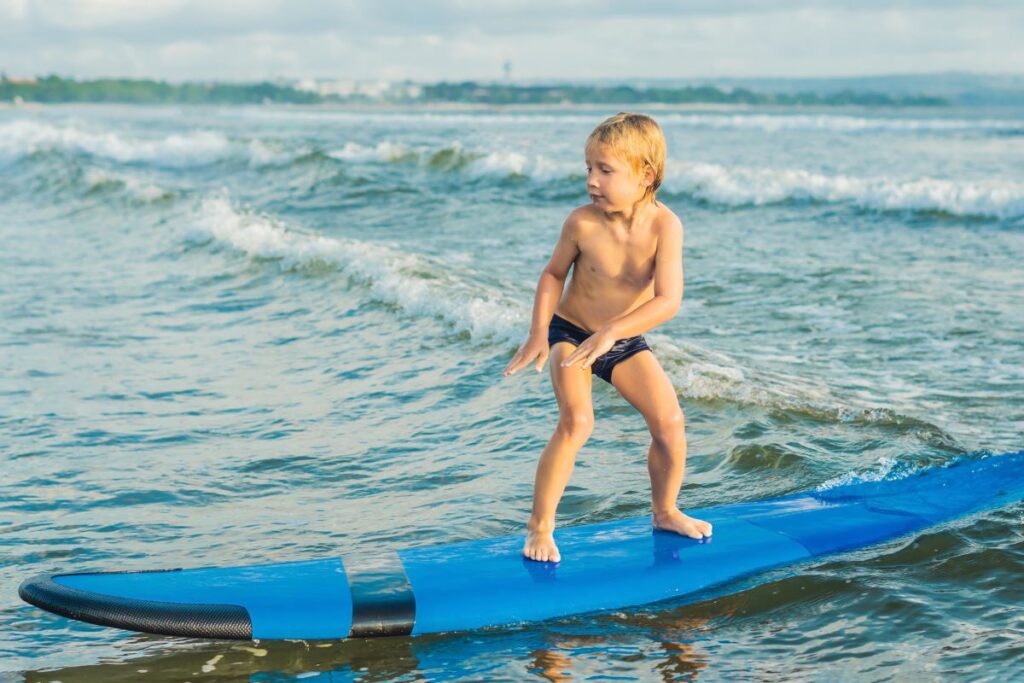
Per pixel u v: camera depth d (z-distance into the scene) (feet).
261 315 32.14
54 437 20.24
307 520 16.06
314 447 19.67
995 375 24.07
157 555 14.71
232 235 45.75
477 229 52.54
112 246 47.50
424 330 28.45
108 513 16.38
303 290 35.24
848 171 78.95
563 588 12.80
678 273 12.53
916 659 11.21
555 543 13.97
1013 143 112.68
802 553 13.85
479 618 12.30
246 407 22.47
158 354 27.35
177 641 12.15
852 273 38.01
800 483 16.67
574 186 73.20
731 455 18.01
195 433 20.62
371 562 13.25
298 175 79.71
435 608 12.29
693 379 21.84
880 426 19.31
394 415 21.62
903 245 46.11
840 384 23.18
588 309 13.03
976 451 18.12
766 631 12.12
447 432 20.34
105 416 21.72
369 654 11.76
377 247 39.81
